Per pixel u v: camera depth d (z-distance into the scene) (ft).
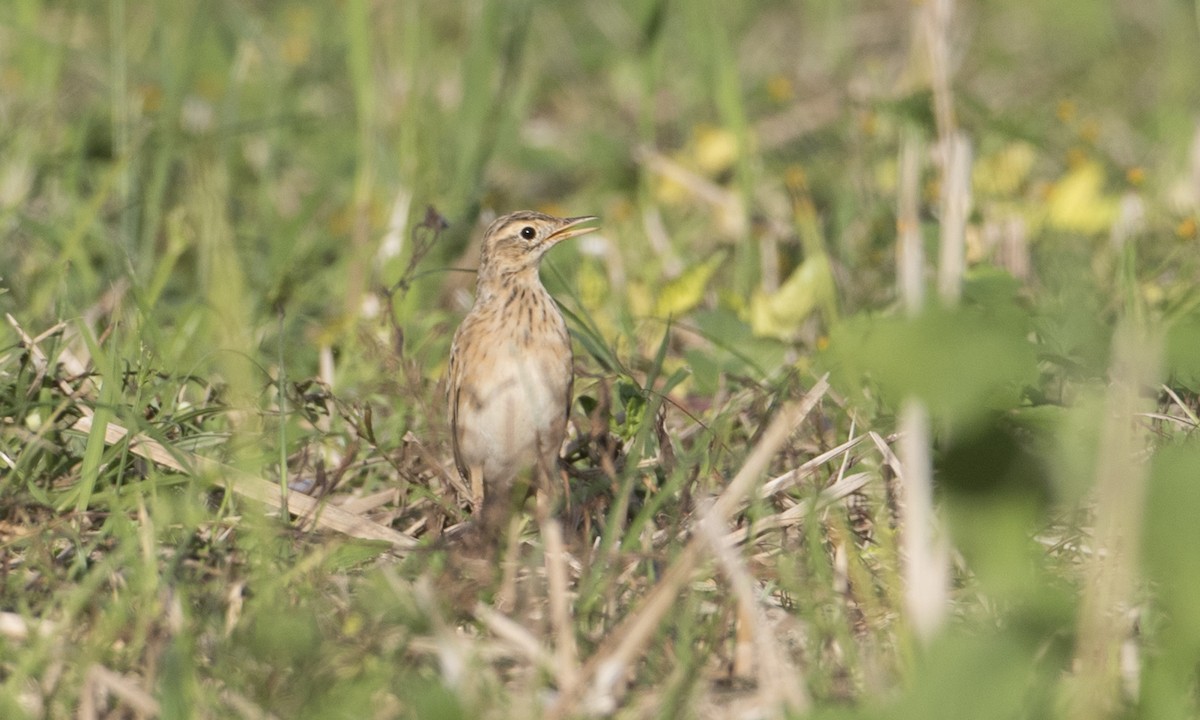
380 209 55.52
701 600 29.37
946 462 15.34
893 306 44.88
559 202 63.77
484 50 57.31
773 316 43.39
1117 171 57.36
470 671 24.70
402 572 29.94
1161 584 25.02
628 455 35.19
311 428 38.32
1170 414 35.04
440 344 45.55
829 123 66.74
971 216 48.34
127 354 37.88
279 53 73.77
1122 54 77.92
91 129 59.41
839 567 29.66
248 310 45.03
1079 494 15.33
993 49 79.30
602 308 45.73
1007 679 17.69
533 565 28.66
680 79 74.95
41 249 48.93
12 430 34.65
